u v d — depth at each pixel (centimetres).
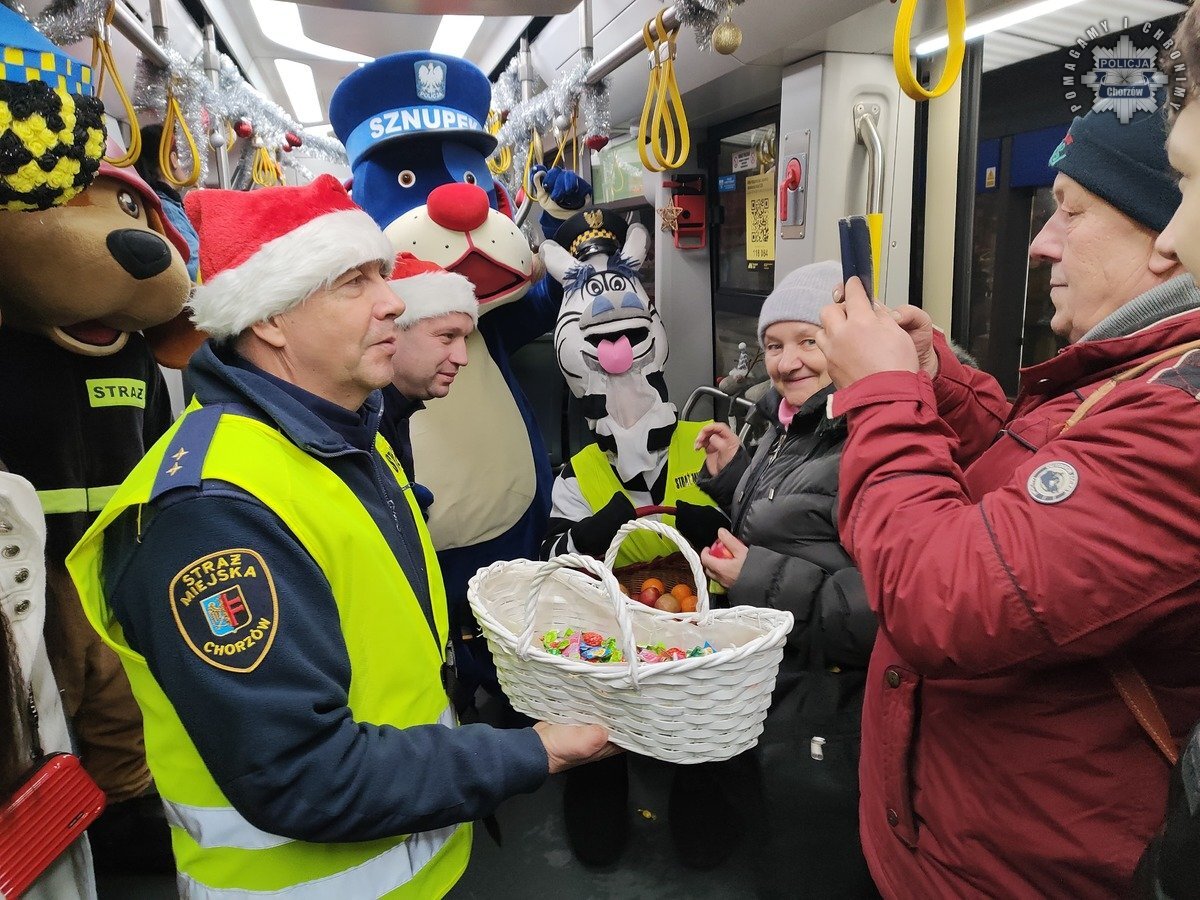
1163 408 49
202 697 63
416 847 78
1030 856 62
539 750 76
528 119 209
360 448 85
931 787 69
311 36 272
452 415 175
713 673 80
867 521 62
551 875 83
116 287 127
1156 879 39
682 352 234
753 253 207
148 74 167
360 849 74
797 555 121
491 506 176
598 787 96
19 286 122
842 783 94
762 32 141
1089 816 59
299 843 72
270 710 63
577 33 196
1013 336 148
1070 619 51
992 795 64
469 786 71
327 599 70
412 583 86
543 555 162
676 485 162
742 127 202
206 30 214
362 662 75
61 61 71
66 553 139
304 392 79
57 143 68
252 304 75
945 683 67
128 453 148
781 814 90
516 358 213
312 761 64
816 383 127
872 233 85
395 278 138
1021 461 67
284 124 301
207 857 72
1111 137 63
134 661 69
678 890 81
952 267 154
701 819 90
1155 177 60
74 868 82
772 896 80
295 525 69
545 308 192
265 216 78
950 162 149
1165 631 53
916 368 66
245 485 67
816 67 146
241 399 76
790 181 156
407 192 177
